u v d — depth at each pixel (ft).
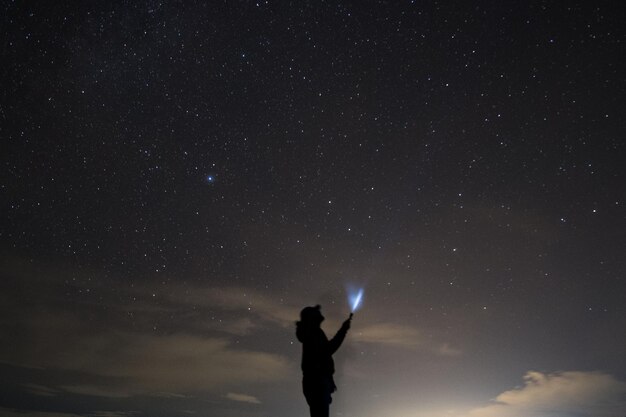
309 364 17.12
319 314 18.13
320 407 16.61
